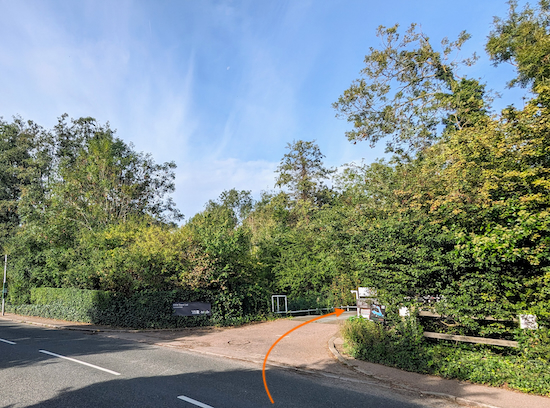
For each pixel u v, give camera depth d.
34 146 40.28
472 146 9.51
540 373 6.63
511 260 7.50
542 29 16.34
